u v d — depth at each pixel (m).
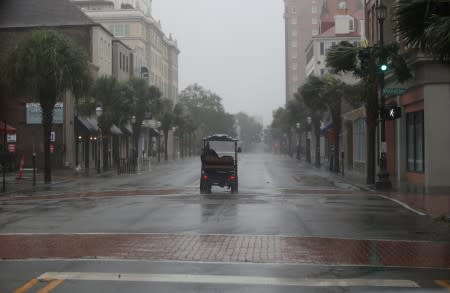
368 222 15.93
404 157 33.06
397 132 33.72
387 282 8.92
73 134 50.69
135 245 12.15
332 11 114.69
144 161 70.00
